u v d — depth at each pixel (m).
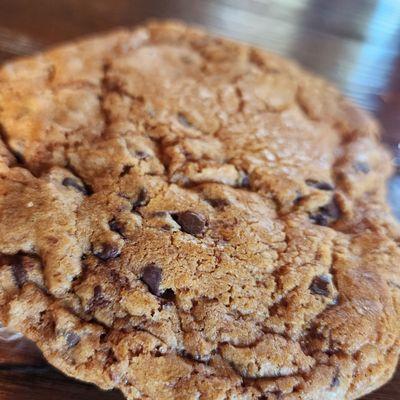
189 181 0.18
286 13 0.27
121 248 0.16
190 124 0.19
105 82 0.20
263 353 0.15
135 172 0.17
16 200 0.16
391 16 0.28
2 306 0.15
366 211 0.18
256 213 0.17
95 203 0.17
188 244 0.16
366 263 0.17
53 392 0.17
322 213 0.18
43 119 0.18
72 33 0.24
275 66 0.22
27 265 0.16
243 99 0.20
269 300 0.16
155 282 0.16
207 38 0.22
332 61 0.25
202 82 0.20
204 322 0.15
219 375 0.15
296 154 0.19
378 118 0.23
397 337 0.16
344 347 0.16
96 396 0.17
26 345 0.17
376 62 0.26
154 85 0.20
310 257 0.17
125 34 0.21
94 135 0.18
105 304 0.15
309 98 0.21
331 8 0.28
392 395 0.17
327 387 0.15
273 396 0.15
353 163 0.19
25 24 0.24
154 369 0.15
